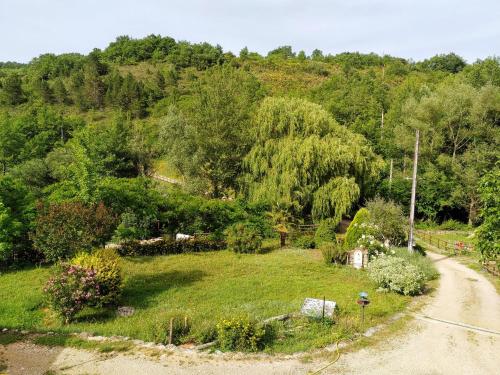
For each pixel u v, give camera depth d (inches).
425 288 645.9
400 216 952.3
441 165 1567.4
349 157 1074.7
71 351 381.7
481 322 494.3
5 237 641.6
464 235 1387.8
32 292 533.0
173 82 3444.9
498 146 1498.5
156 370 348.8
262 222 1035.3
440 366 374.9
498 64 1935.3
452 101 1565.0
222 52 4608.8
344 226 1216.8
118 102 2989.7
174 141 1384.1
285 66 4131.4
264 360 373.4
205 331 406.3
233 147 1264.8
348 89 2608.3
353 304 529.0
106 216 592.4
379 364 375.6
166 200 942.4
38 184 1437.0
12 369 346.6
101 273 489.4
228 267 711.1
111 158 1670.8
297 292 575.5
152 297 536.4
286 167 1055.0
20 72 4345.5
